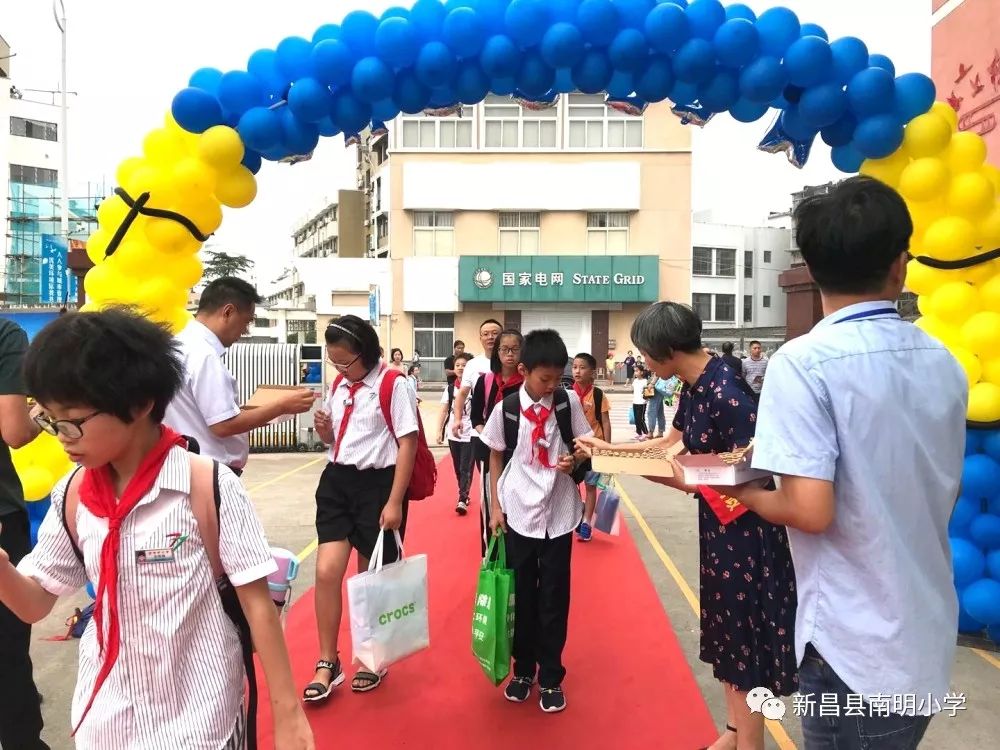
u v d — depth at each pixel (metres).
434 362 26.02
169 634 1.39
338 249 40.53
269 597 1.51
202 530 1.44
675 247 25.36
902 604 1.43
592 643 3.69
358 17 3.67
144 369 1.34
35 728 2.39
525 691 3.10
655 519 6.42
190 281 3.94
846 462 1.45
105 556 1.38
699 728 2.88
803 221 1.59
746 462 1.57
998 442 3.59
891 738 1.47
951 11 5.10
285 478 8.45
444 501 7.15
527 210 25.44
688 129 25.05
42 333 1.33
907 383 1.46
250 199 3.84
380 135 4.12
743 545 2.36
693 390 2.47
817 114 3.55
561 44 3.52
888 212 1.49
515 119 25.22
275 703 1.46
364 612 2.83
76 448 1.32
